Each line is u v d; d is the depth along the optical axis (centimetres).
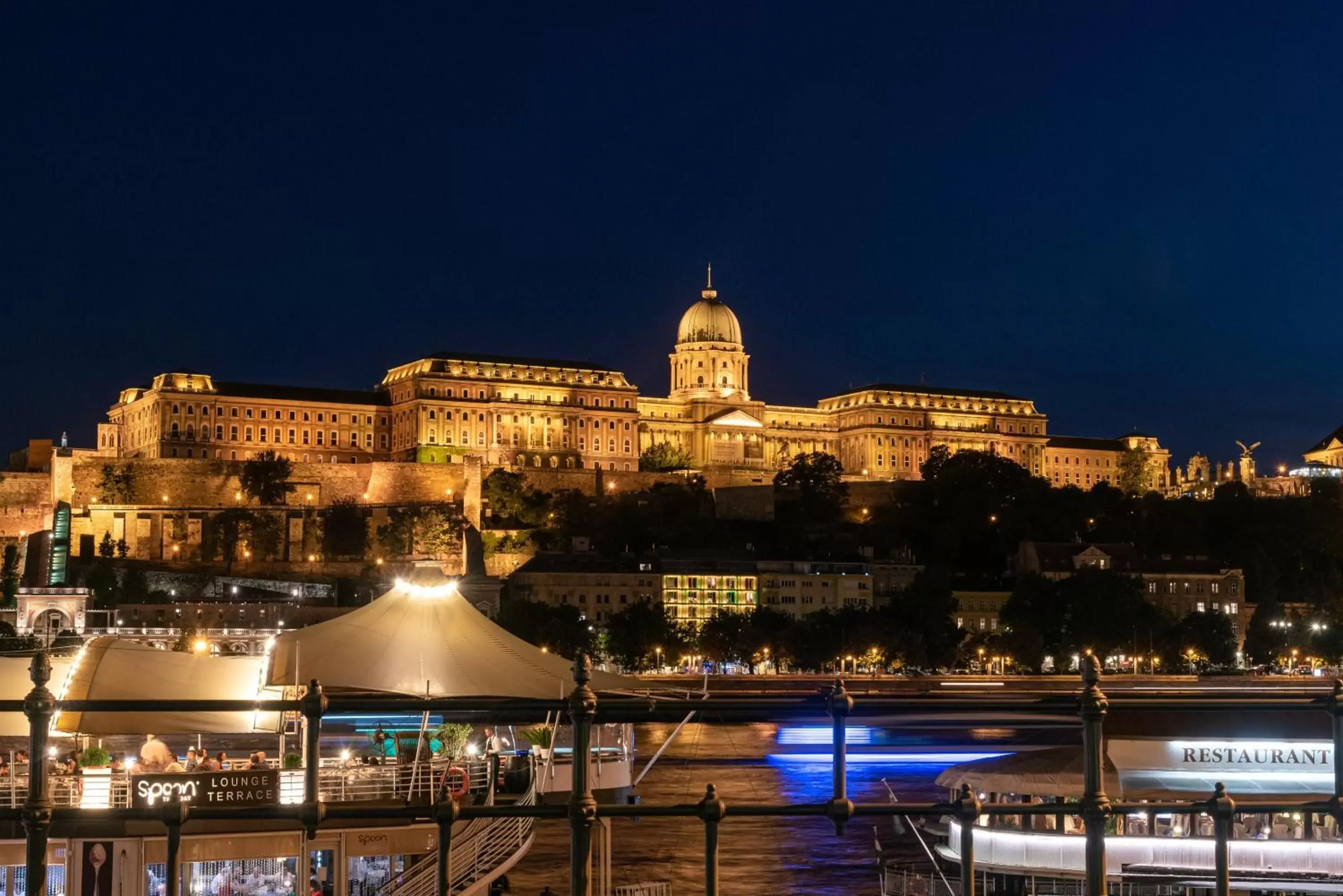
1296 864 10112
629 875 12962
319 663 8794
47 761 3275
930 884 12175
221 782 7075
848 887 12488
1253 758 10556
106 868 7275
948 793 15088
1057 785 11019
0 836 7312
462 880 8212
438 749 9044
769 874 13050
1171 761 10631
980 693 3478
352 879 8344
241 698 8756
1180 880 10044
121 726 8194
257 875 7775
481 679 9031
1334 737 3441
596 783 11438
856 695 3531
